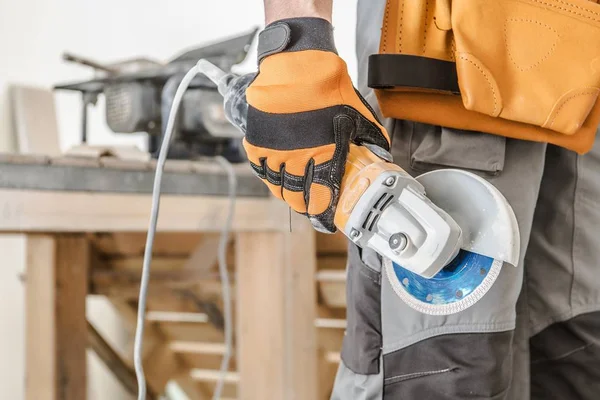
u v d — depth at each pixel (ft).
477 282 2.90
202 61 3.22
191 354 10.86
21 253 10.14
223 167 6.35
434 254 2.60
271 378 6.63
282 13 2.82
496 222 2.78
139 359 3.44
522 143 3.26
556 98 3.06
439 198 2.90
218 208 6.28
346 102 2.71
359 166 2.73
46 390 6.88
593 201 3.74
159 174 3.47
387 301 3.18
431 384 3.11
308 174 2.73
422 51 3.11
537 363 4.13
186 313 10.36
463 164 3.17
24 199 5.14
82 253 7.13
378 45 3.38
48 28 10.52
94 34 10.97
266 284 6.66
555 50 3.09
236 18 10.93
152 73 7.47
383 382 3.20
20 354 10.09
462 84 3.00
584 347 3.93
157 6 11.13
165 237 9.48
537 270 3.88
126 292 8.82
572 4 3.12
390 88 3.11
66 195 5.38
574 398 4.09
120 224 5.68
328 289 8.09
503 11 3.07
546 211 3.83
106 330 10.87
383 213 2.66
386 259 3.13
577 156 3.70
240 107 2.93
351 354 3.36
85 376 7.12
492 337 3.06
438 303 2.98
